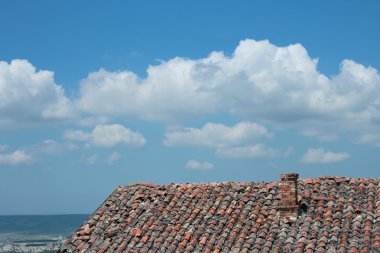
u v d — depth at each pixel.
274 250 18.86
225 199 22.03
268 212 20.91
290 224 20.06
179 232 20.58
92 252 20.47
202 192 22.86
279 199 21.41
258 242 19.33
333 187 21.73
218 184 23.17
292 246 18.95
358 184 21.84
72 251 20.89
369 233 18.83
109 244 20.73
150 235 20.69
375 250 18.02
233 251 19.11
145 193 23.25
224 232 20.14
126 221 21.72
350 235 18.94
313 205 20.75
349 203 20.53
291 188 20.50
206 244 19.78
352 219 19.75
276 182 22.61
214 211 21.45
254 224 20.39
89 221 22.23
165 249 19.89
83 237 21.38
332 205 20.59
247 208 21.25
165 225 21.16
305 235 19.23
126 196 23.30
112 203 23.06
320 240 18.86
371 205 20.27
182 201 22.44
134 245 20.34
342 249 18.20
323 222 19.80
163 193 23.03
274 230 19.78
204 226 20.66
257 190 22.39
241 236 19.77
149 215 21.78
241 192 22.44
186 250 19.61
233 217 20.81
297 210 20.27
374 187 21.50
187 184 23.53
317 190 21.66
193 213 21.50
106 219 22.16
